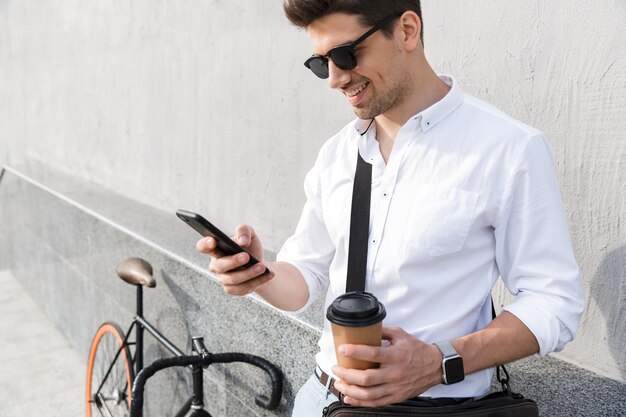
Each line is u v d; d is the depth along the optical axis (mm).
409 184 1345
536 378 1705
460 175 1291
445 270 1321
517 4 1831
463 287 1327
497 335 1236
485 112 1313
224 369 2672
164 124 4008
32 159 7160
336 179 1487
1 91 8195
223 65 3301
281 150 2943
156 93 4062
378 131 1448
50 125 6414
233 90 3240
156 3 3920
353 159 1466
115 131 4801
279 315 2301
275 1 2873
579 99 1707
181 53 3697
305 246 1676
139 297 3070
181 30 3664
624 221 1643
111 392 3367
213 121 3449
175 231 3566
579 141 1724
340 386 1209
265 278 1446
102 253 4047
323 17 1293
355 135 1481
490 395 1343
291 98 2838
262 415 2467
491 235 1318
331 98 2611
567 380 1693
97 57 4969
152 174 4258
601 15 1633
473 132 1303
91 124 5285
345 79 1331
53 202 5102
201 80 3521
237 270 1418
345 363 1193
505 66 1888
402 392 1196
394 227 1353
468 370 1228
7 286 6750
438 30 2086
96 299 4312
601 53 1643
